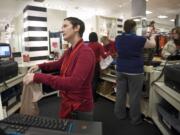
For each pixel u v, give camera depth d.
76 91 1.35
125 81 2.89
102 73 3.96
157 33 4.04
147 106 2.93
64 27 1.33
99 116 3.18
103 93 4.05
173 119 2.09
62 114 1.43
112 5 7.96
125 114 3.05
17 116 1.06
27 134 0.87
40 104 3.75
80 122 1.00
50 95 4.21
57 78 1.14
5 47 3.19
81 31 1.35
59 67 1.60
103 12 9.54
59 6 7.92
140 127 2.77
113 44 4.03
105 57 3.73
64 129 0.92
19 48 4.61
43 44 4.39
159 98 2.66
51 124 0.96
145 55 2.83
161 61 2.92
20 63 3.62
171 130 2.13
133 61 2.68
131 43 2.62
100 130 0.93
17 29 4.56
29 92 1.29
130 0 7.04
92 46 3.64
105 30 5.76
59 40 4.62
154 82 2.62
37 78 1.14
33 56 4.19
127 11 9.33
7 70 2.65
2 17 3.98
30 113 1.29
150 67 2.71
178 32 2.93
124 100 2.99
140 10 5.85
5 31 3.99
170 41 3.30
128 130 2.69
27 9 4.04
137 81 2.72
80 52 1.27
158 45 3.53
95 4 7.72
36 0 4.97
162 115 2.36
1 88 2.50
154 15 10.59
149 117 2.86
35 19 4.19
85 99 1.39
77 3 7.48
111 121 2.98
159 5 7.90
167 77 2.23
